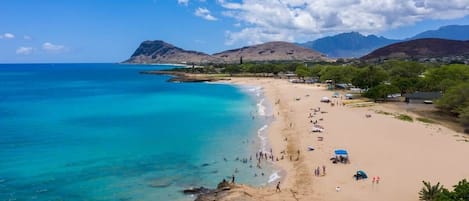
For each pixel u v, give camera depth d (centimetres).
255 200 3972
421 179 4547
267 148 6266
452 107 8750
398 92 11900
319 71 19825
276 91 15112
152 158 5741
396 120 8144
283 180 4728
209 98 13562
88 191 4388
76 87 19012
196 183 4672
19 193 4297
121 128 8012
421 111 9431
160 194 4300
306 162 5344
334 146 6100
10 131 7606
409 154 5566
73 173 5006
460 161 5212
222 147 6378
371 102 11094
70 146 6419
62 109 10881
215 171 5134
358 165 5122
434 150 5762
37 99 13425
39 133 7438
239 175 4959
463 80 12000
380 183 4450
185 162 5544
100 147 6362
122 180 4766
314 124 7938
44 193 4309
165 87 18600
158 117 9456
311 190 4303
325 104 10912
